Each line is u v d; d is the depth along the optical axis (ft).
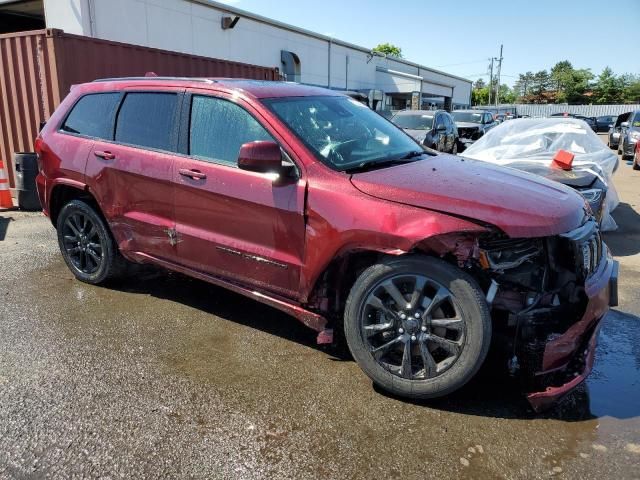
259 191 11.12
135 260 14.34
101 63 28.73
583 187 18.78
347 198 10.02
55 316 13.73
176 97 13.04
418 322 9.61
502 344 9.91
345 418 9.49
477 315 9.13
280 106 11.78
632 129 60.34
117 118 14.26
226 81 12.75
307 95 13.01
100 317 13.71
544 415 9.64
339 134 11.98
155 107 13.44
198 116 12.54
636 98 237.66
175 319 13.66
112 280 15.80
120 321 13.48
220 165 11.89
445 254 9.43
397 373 9.86
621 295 15.98
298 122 11.53
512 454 8.56
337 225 10.03
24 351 11.80
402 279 9.71
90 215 15.11
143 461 8.31
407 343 9.70
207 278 12.77
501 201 9.41
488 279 9.70
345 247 10.02
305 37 71.31
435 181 10.15
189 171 12.28
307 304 11.01
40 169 16.11
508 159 22.43
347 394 10.27
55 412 9.53
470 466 8.29
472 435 9.04
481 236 9.22
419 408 9.82
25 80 27.76
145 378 10.73
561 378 9.62
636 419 9.55
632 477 8.02
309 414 9.59
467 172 11.09
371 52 94.12
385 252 9.61
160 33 45.24
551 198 10.07
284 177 10.80
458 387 9.50
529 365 9.61
